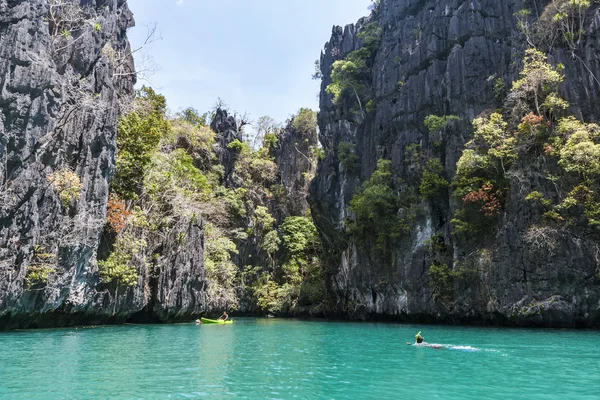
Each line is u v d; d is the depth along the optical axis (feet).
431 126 128.36
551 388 35.32
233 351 58.44
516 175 103.71
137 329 93.09
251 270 200.75
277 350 59.98
